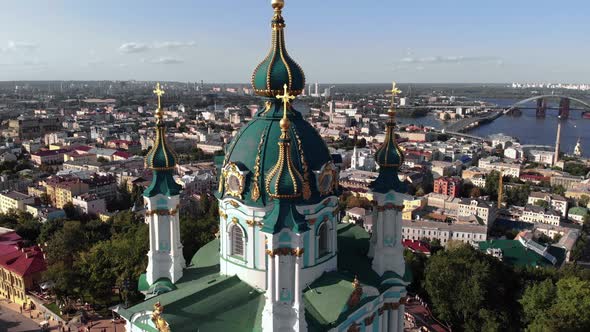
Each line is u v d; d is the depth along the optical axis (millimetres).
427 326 139250
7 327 135375
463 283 140375
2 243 179375
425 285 149250
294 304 60938
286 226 59875
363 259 84750
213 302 67500
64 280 138250
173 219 79500
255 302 69875
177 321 62688
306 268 72188
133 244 150000
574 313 122750
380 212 80375
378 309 79312
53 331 131500
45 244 183250
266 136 71938
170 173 79750
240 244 74625
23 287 152500
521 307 145375
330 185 73688
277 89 73562
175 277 79625
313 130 75812
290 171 60312
